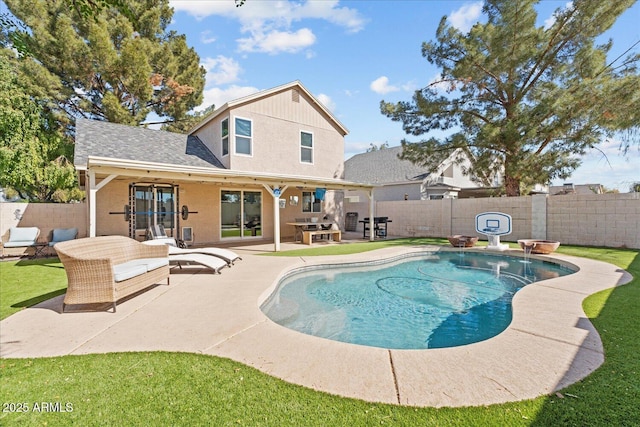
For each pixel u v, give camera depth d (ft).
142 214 37.99
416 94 49.83
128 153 36.19
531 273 28.27
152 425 7.23
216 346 11.21
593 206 37.17
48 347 11.18
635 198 34.45
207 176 31.81
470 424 7.12
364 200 75.10
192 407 7.84
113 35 59.47
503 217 36.09
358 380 8.95
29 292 18.80
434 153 51.70
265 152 45.29
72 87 57.11
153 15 63.72
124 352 10.78
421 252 36.63
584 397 7.97
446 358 10.16
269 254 33.24
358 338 15.03
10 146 38.27
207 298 17.13
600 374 9.01
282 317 17.72
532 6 40.83
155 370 9.59
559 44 42.32
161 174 28.73
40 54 51.01
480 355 10.32
